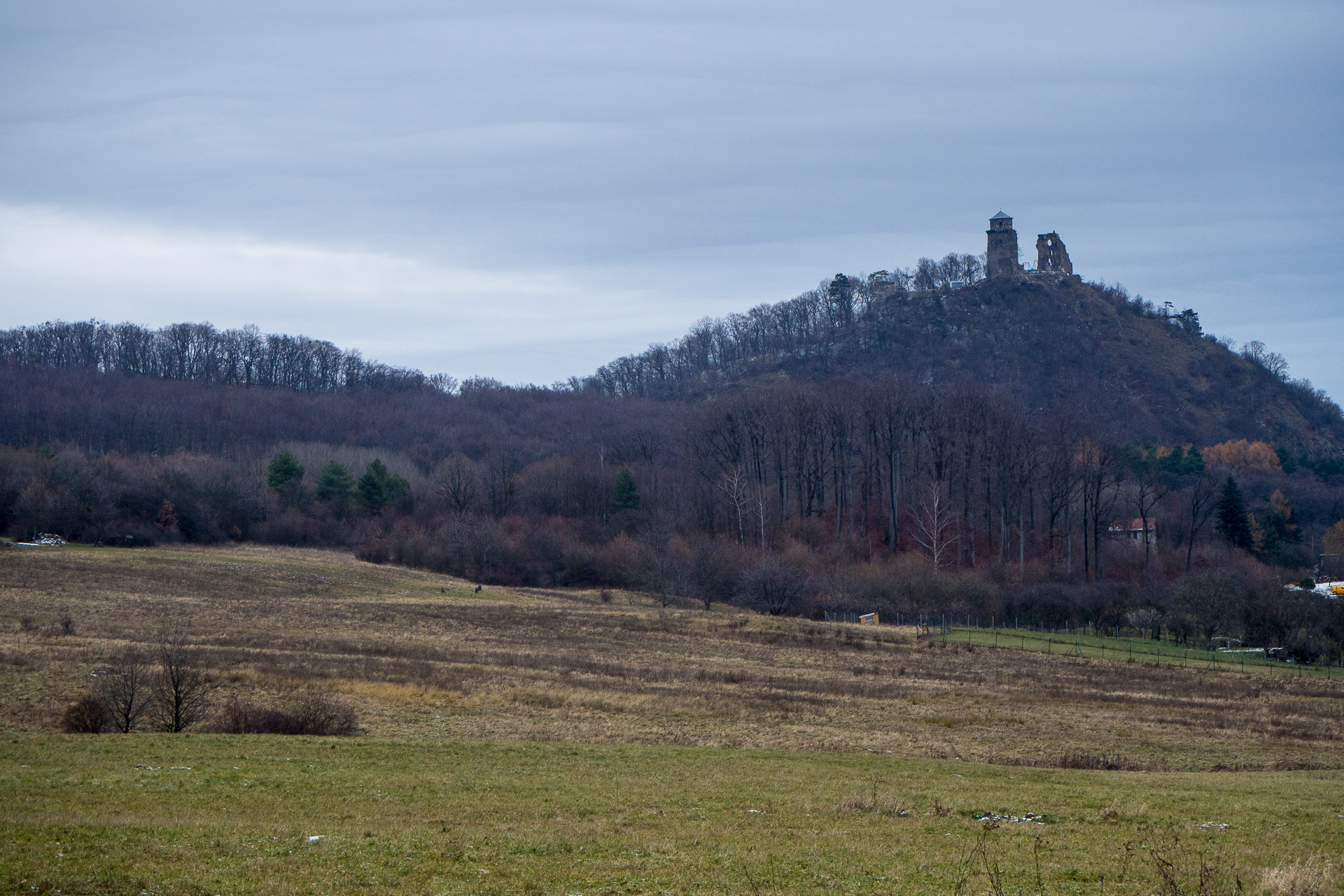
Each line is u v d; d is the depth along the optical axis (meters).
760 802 20.95
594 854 15.70
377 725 33.34
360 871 14.31
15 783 20.36
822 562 100.56
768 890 13.55
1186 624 75.94
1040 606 86.00
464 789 21.66
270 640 54.00
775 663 56.69
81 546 96.88
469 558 104.56
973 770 27.17
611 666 51.53
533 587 101.69
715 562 92.88
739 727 36.28
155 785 20.62
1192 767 31.17
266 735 28.83
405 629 64.88
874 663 57.81
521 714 36.88
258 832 16.56
